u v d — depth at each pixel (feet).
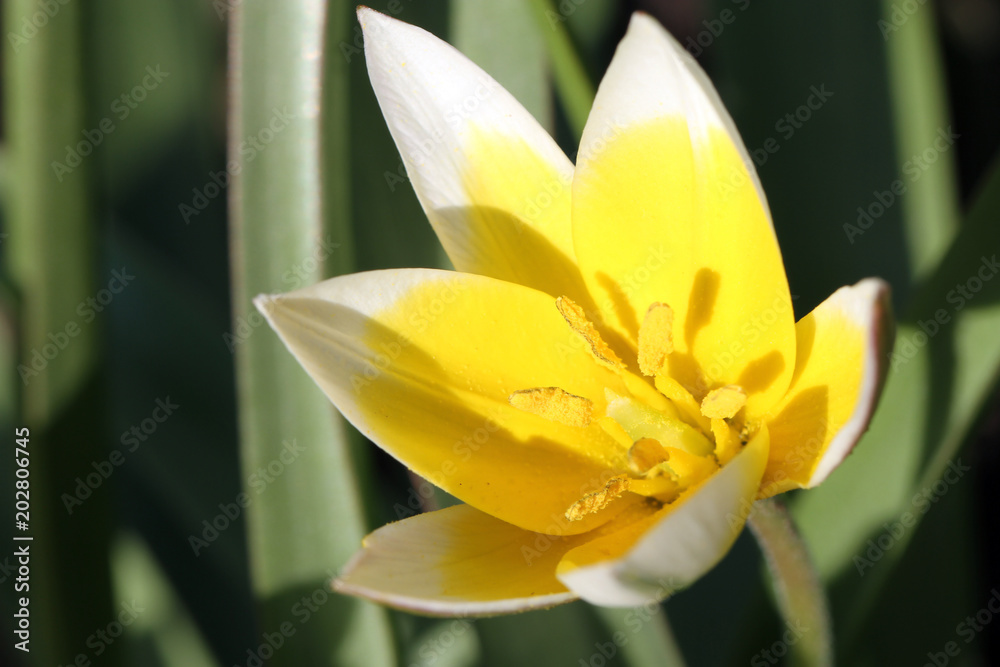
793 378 0.70
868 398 0.65
